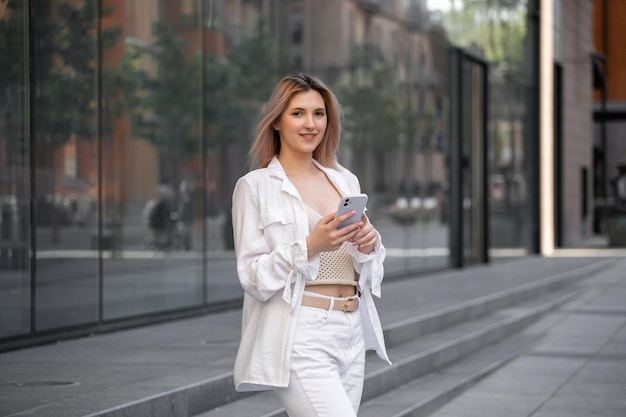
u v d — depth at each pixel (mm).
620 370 10531
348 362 4258
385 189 16938
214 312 12016
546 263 23984
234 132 12500
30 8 9250
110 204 10305
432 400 8586
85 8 9961
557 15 31891
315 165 4484
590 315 15414
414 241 18281
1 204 8961
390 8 17203
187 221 11578
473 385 9812
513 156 25766
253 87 12914
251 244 4211
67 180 9734
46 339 9289
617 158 49031
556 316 15305
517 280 17906
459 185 20672
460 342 11047
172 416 6738
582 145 37562
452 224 20516
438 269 19641
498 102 24156
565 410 8531
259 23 13055
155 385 6988
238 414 7008
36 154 9344
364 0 16125
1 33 8961
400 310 12281
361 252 4227
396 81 17500
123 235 10492
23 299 9172
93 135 10078
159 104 11062
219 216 12227
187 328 10445
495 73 23875
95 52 10102
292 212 4219
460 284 16750
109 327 10188
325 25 14875
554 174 32469
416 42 18484
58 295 9578
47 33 9477
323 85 4391
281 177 4254
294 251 4066
